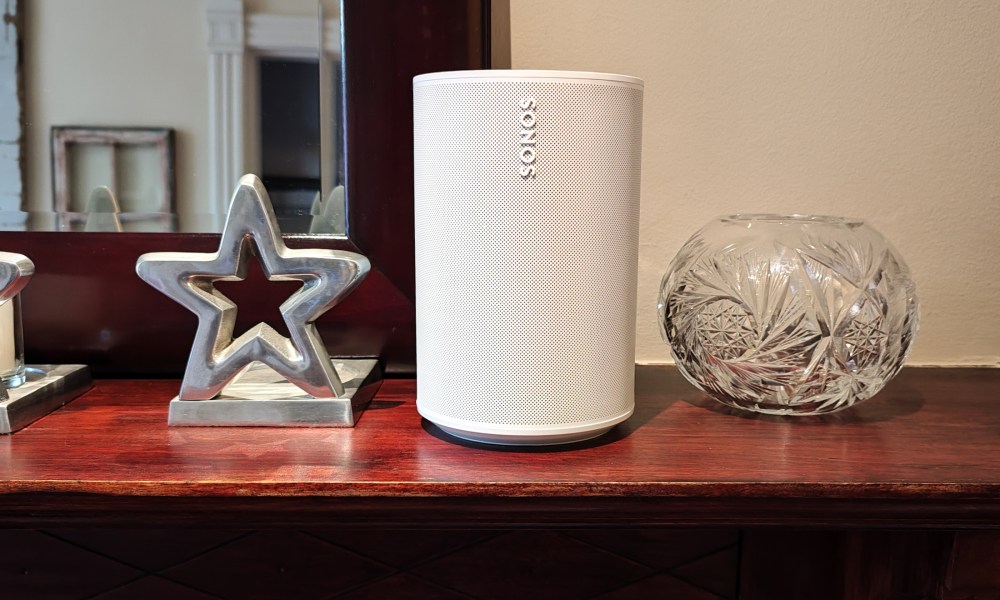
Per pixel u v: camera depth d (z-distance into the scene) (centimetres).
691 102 58
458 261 41
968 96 59
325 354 47
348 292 46
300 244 54
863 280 46
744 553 57
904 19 58
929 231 60
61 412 49
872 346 46
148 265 45
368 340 55
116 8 53
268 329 47
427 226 42
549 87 39
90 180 54
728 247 48
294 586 58
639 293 60
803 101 58
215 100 53
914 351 61
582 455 43
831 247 47
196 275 46
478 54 52
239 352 46
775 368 46
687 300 48
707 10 57
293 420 46
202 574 58
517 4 57
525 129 40
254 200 45
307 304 46
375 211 53
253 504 39
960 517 41
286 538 58
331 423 47
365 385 50
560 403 42
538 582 59
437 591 58
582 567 58
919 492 40
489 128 40
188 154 54
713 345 47
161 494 39
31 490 39
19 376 49
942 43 58
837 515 41
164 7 53
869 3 58
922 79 58
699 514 40
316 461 41
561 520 41
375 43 52
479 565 58
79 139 54
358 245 54
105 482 39
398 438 45
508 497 39
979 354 61
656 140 58
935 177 60
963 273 61
